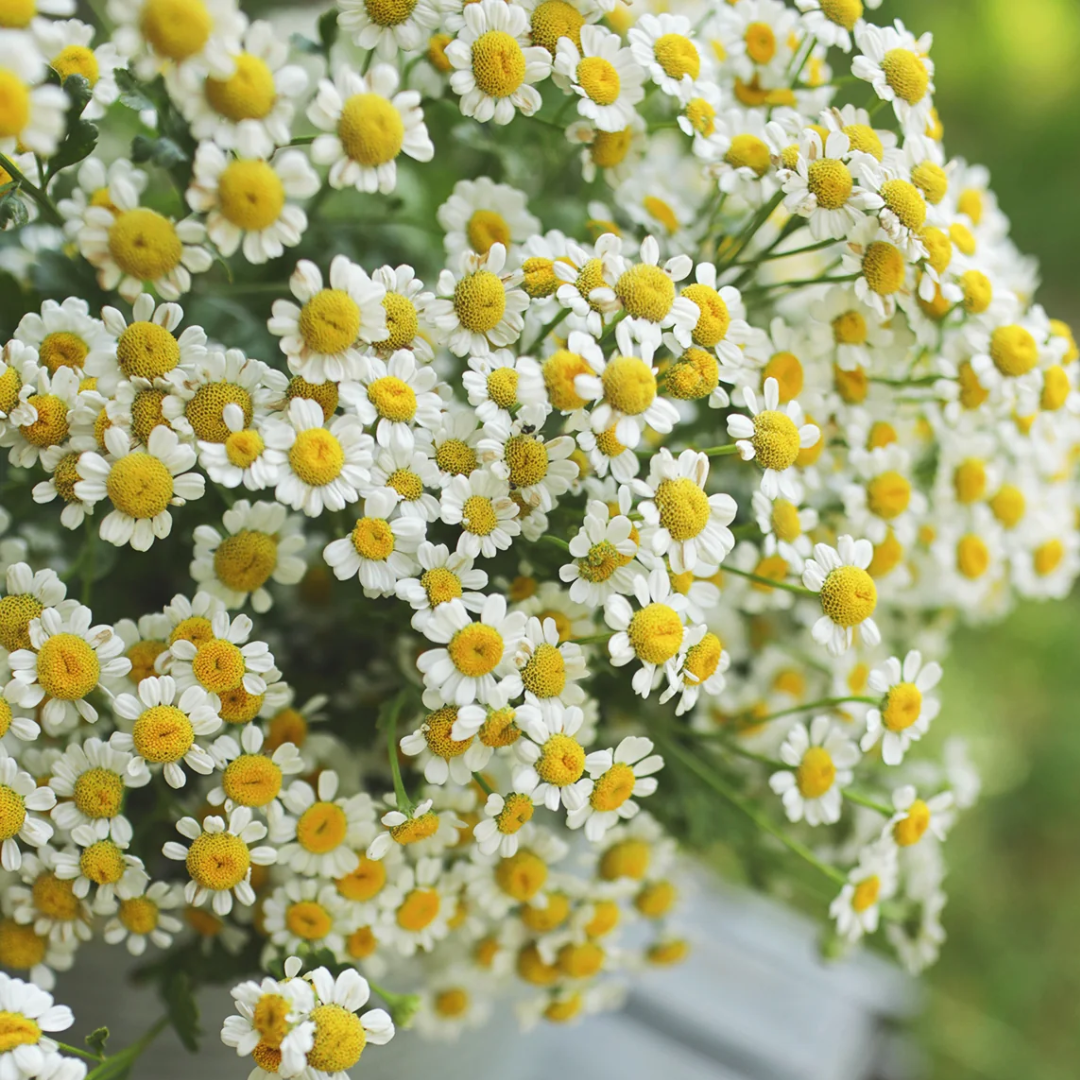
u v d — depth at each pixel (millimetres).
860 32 552
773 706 586
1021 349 562
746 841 582
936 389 565
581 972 573
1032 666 1156
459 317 528
